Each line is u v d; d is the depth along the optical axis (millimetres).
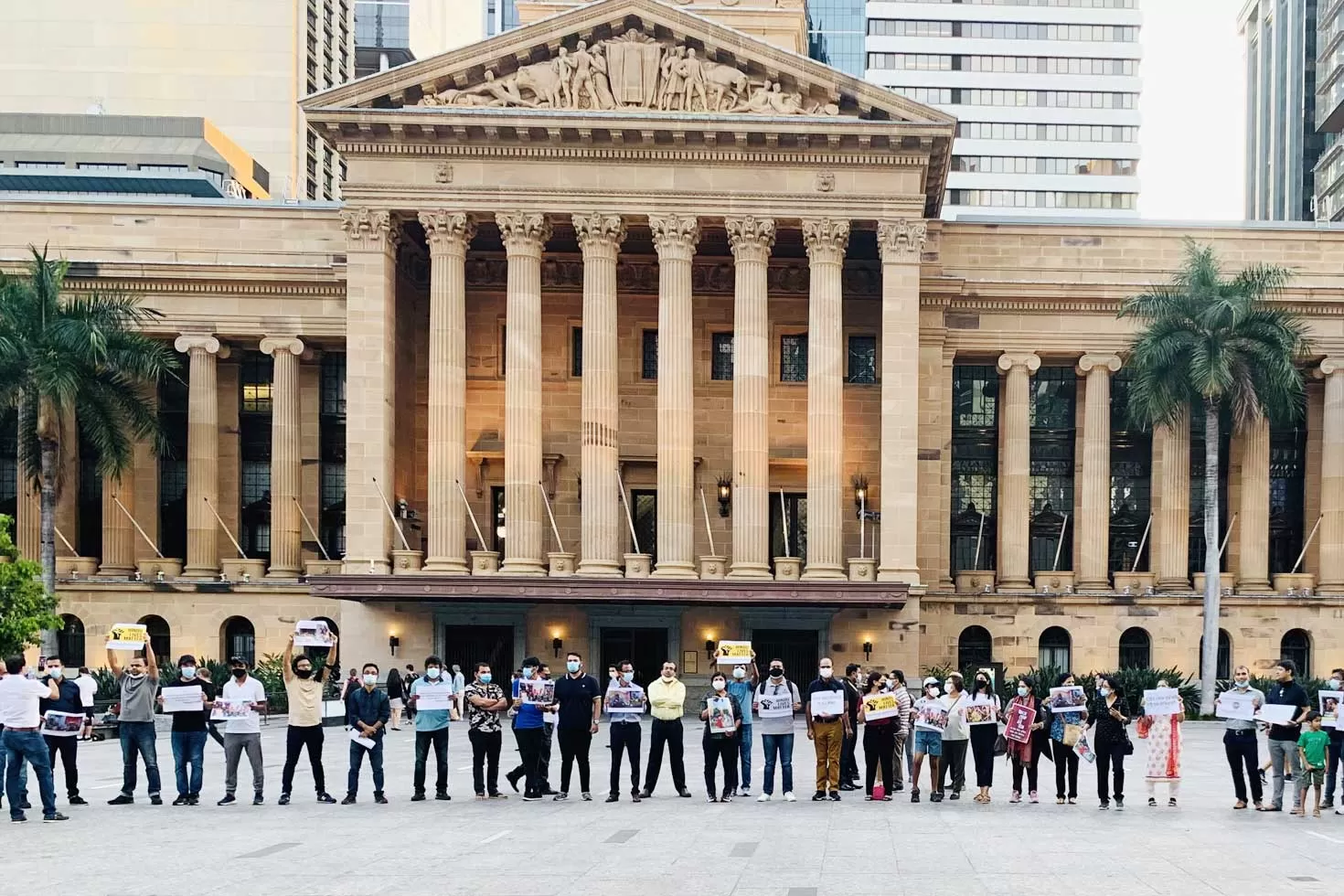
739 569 57219
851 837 22531
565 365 65688
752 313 57750
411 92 58062
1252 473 65000
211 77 124875
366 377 57906
